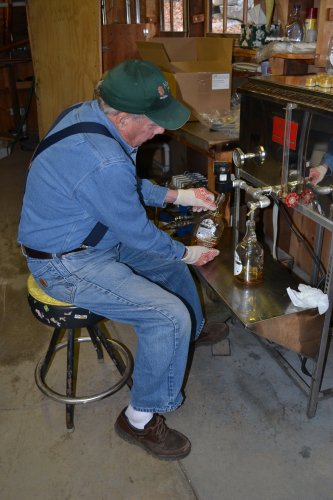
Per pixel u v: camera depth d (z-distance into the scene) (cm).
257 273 170
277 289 167
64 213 134
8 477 148
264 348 198
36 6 330
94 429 165
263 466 149
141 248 138
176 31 315
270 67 204
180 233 233
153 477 147
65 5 304
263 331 151
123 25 339
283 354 196
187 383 183
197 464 151
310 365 190
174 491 142
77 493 143
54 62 333
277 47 188
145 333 139
